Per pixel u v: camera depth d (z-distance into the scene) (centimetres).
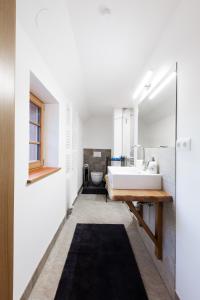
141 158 283
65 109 273
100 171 557
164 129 175
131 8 139
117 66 235
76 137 399
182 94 133
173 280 141
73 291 147
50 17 131
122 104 424
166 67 164
